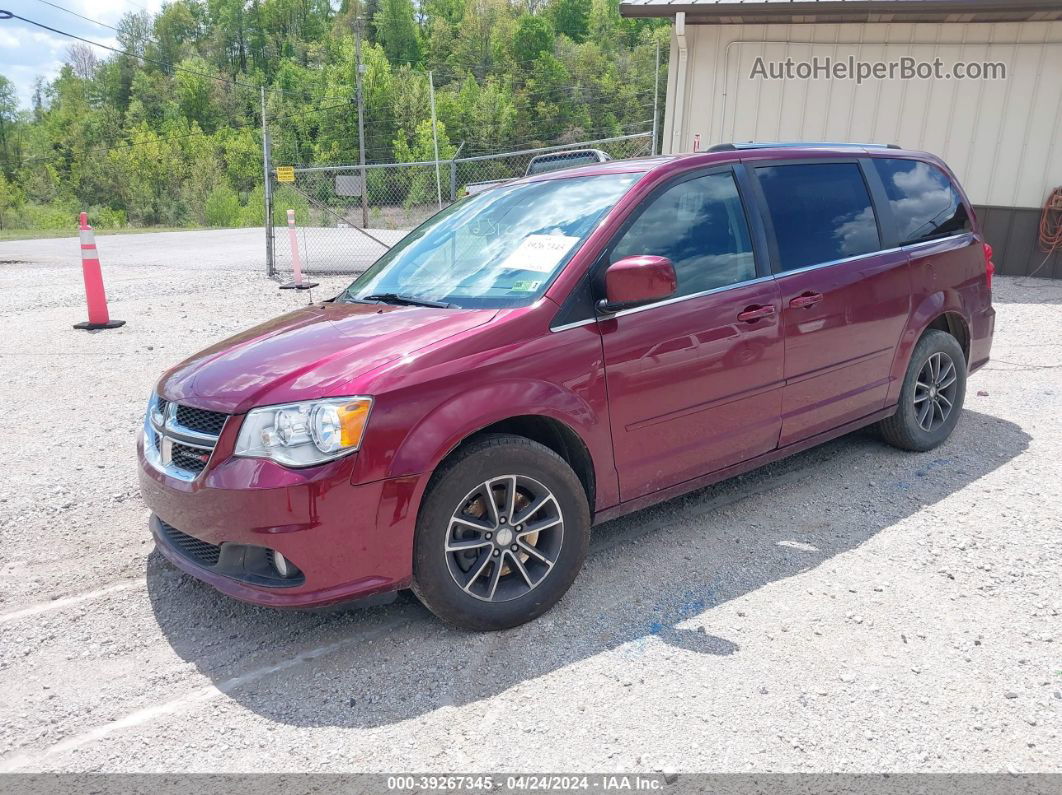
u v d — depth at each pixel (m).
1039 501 4.09
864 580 3.35
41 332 8.67
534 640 3.00
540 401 3.00
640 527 3.96
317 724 2.57
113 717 2.64
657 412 3.38
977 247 4.99
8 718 2.65
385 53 117.88
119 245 21.30
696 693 2.65
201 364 3.26
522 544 3.07
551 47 113.88
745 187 3.84
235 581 2.84
